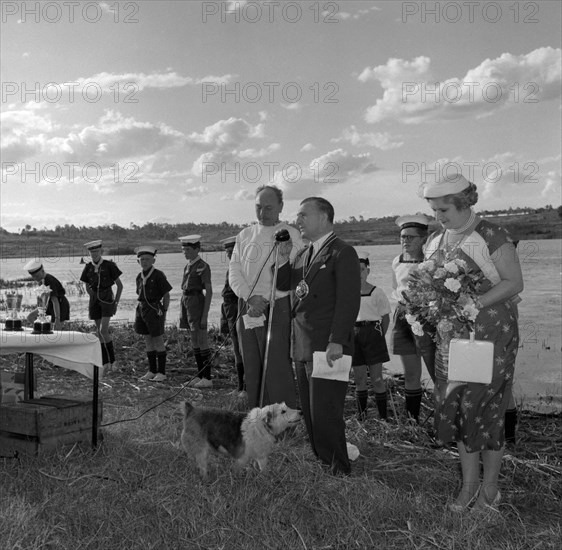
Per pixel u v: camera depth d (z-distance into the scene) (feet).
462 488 17.08
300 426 22.70
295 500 16.80
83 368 20.76
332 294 19.16
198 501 16.42
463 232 16.90
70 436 19.84
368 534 14.82
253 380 23.88
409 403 25.08
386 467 19.79
